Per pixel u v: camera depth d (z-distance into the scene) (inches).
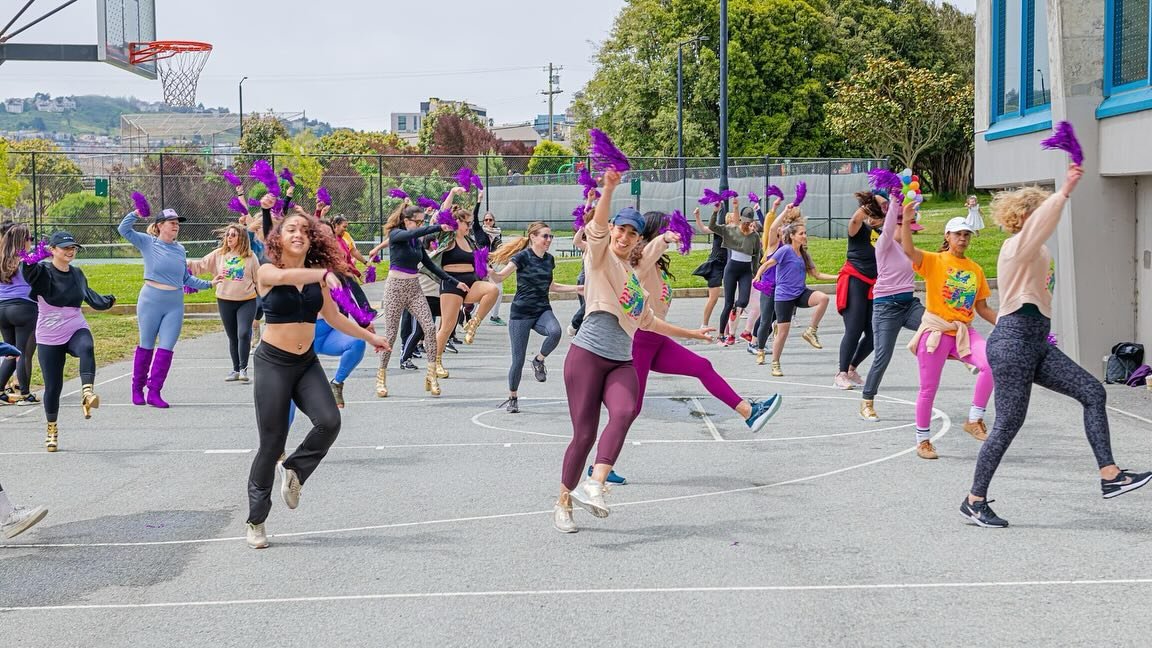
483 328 775.7
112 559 245.8
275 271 243.0
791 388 476.4
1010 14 594.2
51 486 319.0
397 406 449.7
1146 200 473.4
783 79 2400.3
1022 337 255.9
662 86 2358.5
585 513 279.6
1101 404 254.5
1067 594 210.1
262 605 213.0
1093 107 477.1
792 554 239.9
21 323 462.6
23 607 214.7
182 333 754.2
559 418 418.3
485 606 209.9
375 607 210.5
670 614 203.6
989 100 621.6
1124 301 486.6
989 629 192.7
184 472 335.9
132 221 451.2
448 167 2085.4
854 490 297.3
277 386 248.2
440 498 296.5
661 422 402.9
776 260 502.6
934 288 329.1
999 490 293.1
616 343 260.1
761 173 1724.9
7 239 455.5
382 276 1218.0
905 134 2304.4
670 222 296.4
